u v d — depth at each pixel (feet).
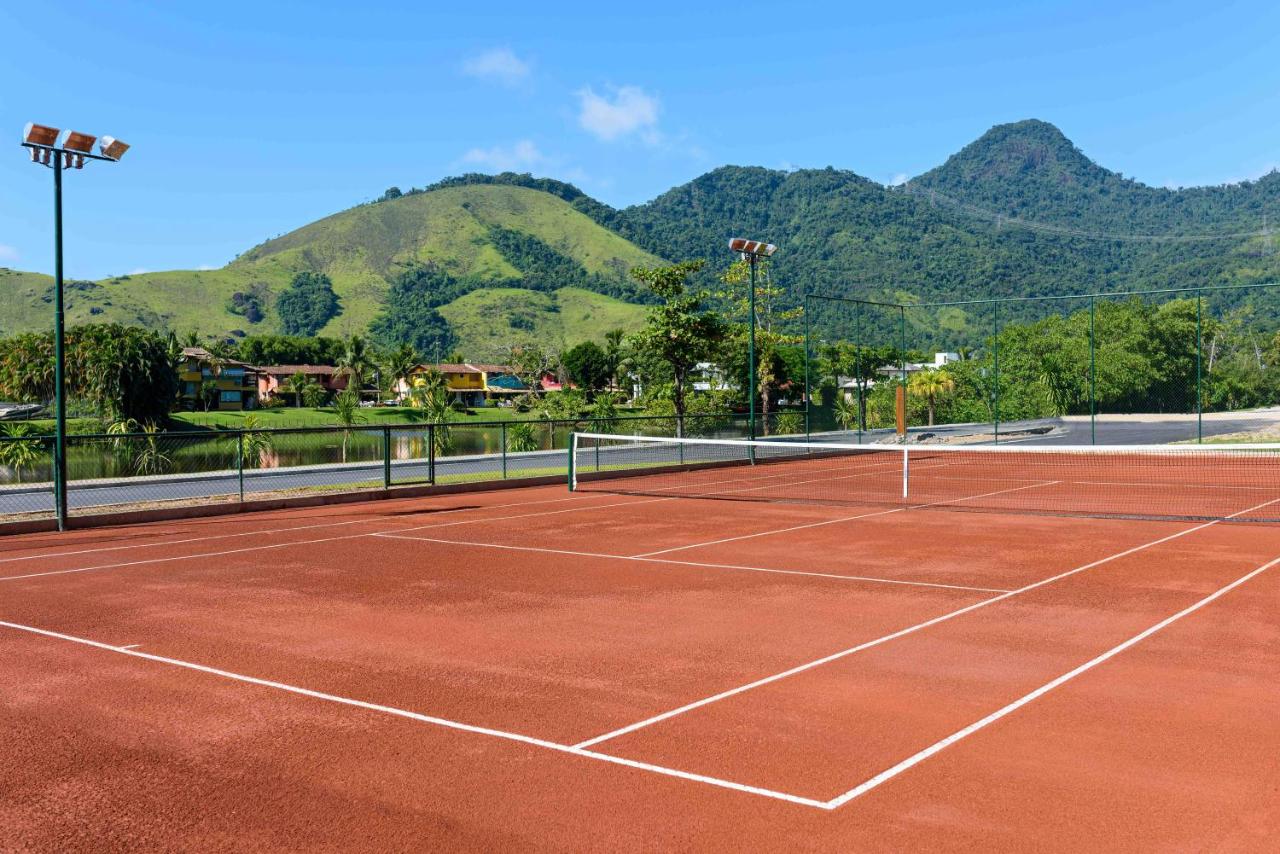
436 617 35.96
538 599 39.14
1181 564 45.42
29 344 267.80
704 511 68.80
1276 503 70.13
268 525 62.95
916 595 39.22
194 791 20.04
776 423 128.88
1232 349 268.21
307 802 19.40
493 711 25.02
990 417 175.94
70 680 28.25
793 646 31.32
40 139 57.77
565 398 270.87
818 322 413.18
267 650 31.37
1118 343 183.83
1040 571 44.14
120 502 72.84
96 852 17.35
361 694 26.61
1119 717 23.86
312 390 398.42
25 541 56.49
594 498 78.23
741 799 19.19
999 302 132.87
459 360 519.60
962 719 23.88
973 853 16.74
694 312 137.28
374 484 83.56
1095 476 94.07
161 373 225.76
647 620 35.24
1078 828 17.67
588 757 21.63
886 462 114.52
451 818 18.52
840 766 20.86
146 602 38.99
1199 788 19.44
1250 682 26.63
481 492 83.51
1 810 19.24
